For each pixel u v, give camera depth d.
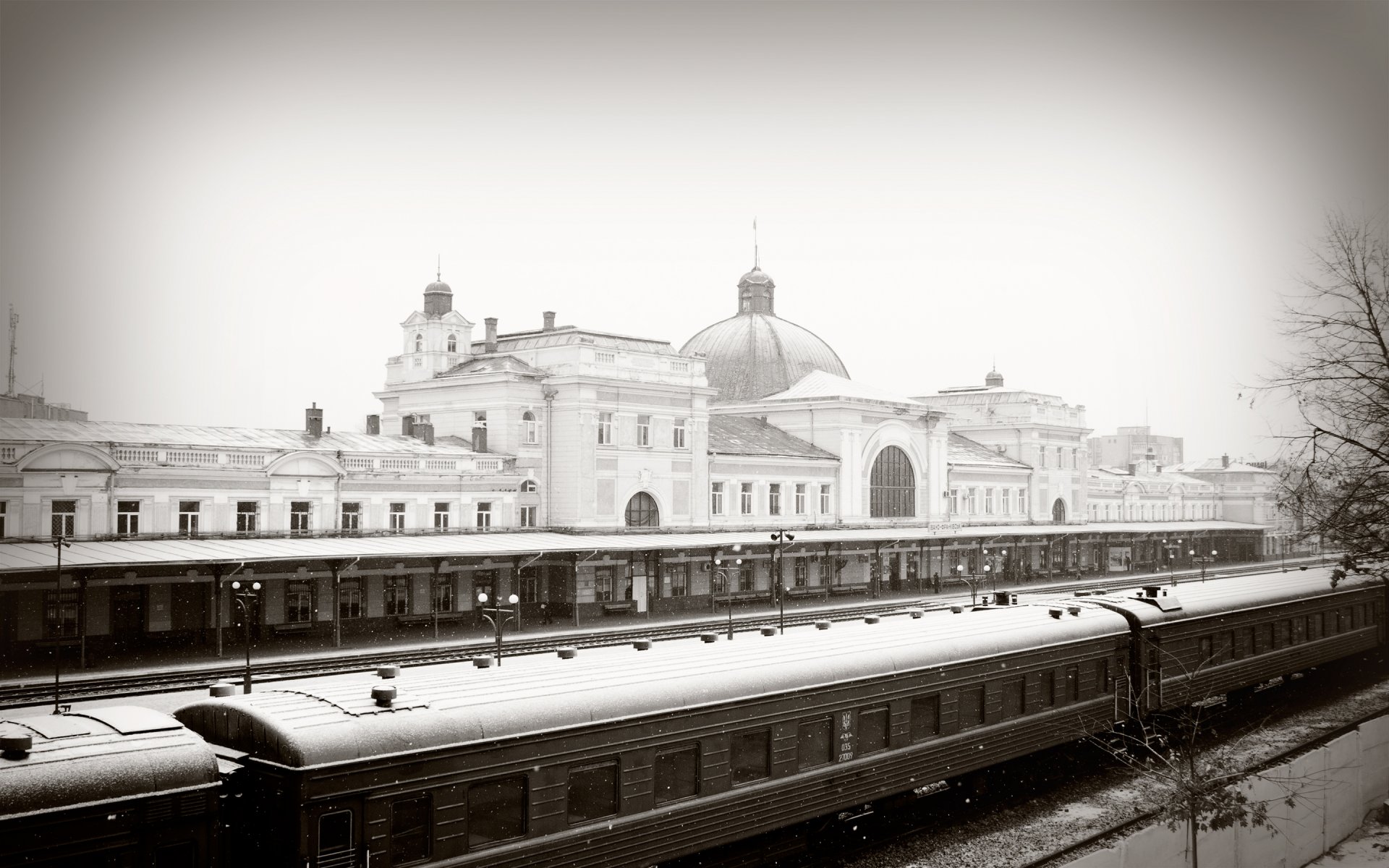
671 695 19.77
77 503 43.75
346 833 15.68
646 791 19.22
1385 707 42.16
